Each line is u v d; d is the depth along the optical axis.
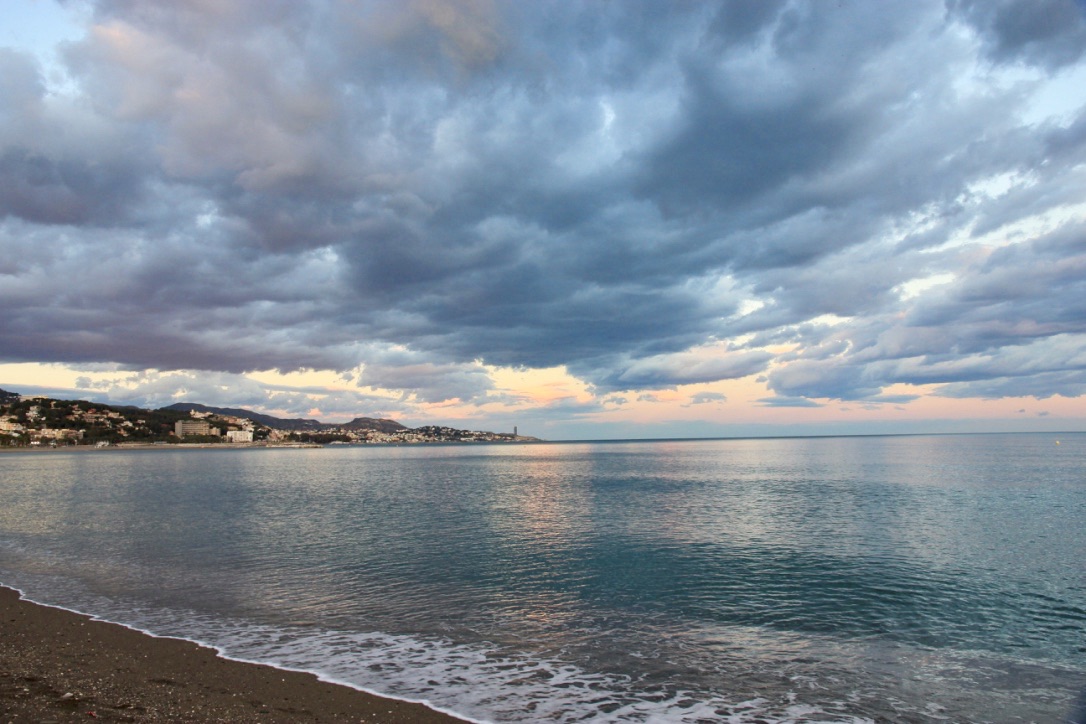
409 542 30.39
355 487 68.75
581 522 37.53
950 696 12.23
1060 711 11.56
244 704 11.08
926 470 81.50
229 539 31.39
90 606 18.30
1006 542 29.34
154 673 12.62
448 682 12.49
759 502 47.25
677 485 64.75
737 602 19.33
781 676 13.19
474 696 11.77
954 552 27.08
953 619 17.64
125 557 26.48
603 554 27.12
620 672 13.27
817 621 17.39
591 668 13.47
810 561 25.38
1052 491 52.31
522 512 43.03
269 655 13.98
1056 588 20.94
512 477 84.19
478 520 38.91
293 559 26.09
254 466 132.88
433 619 17.28
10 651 13.86
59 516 41.53
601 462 130.25
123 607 18.22
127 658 13.55
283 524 37.25
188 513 43.31
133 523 37.75
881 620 17.52
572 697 11.84
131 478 88.12
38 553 27.44
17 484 74.69
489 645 15.00
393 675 12.83
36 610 17.73
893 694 12.28
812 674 13.34
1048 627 16.92
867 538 30.75
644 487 63.16
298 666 13.28
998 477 67.81
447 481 77.62
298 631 15.96
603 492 58.09
